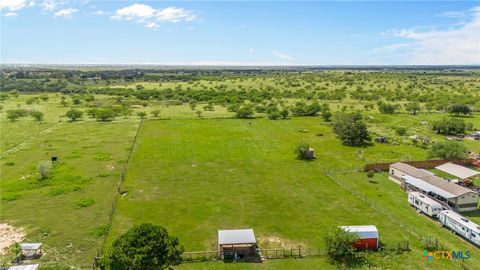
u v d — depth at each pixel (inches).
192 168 2817.4
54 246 1653.5
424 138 3786.9
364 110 5585.6
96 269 1455.5
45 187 2395.4
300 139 3818.9
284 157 3154.5
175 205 2116.1
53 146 3489.2
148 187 2401.6
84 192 2308.1
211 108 5959.6
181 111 5762.8
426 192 2161.7
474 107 5580.7
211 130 4288.9
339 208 2078.0
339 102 6565.0
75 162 2957.7
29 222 1892.2
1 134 4018.2
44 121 4822.8
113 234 1765.5
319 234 1775.3
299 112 5329.7
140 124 4618.6
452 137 3912.4
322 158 3120.1
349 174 2691.9
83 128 4362.7
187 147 3472.0
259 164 2938.0
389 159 3073.3
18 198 2202.3
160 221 1910.7
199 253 1581.0
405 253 1606.8
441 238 1738.4
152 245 1254.3
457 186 2118.6
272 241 1712.6
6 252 1599.4
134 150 3346.5
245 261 1551.4
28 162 2965.1
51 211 2025.1
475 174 2375.7
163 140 3752.5
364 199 2203.5
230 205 2119.8
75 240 1708.9
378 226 1857.8
